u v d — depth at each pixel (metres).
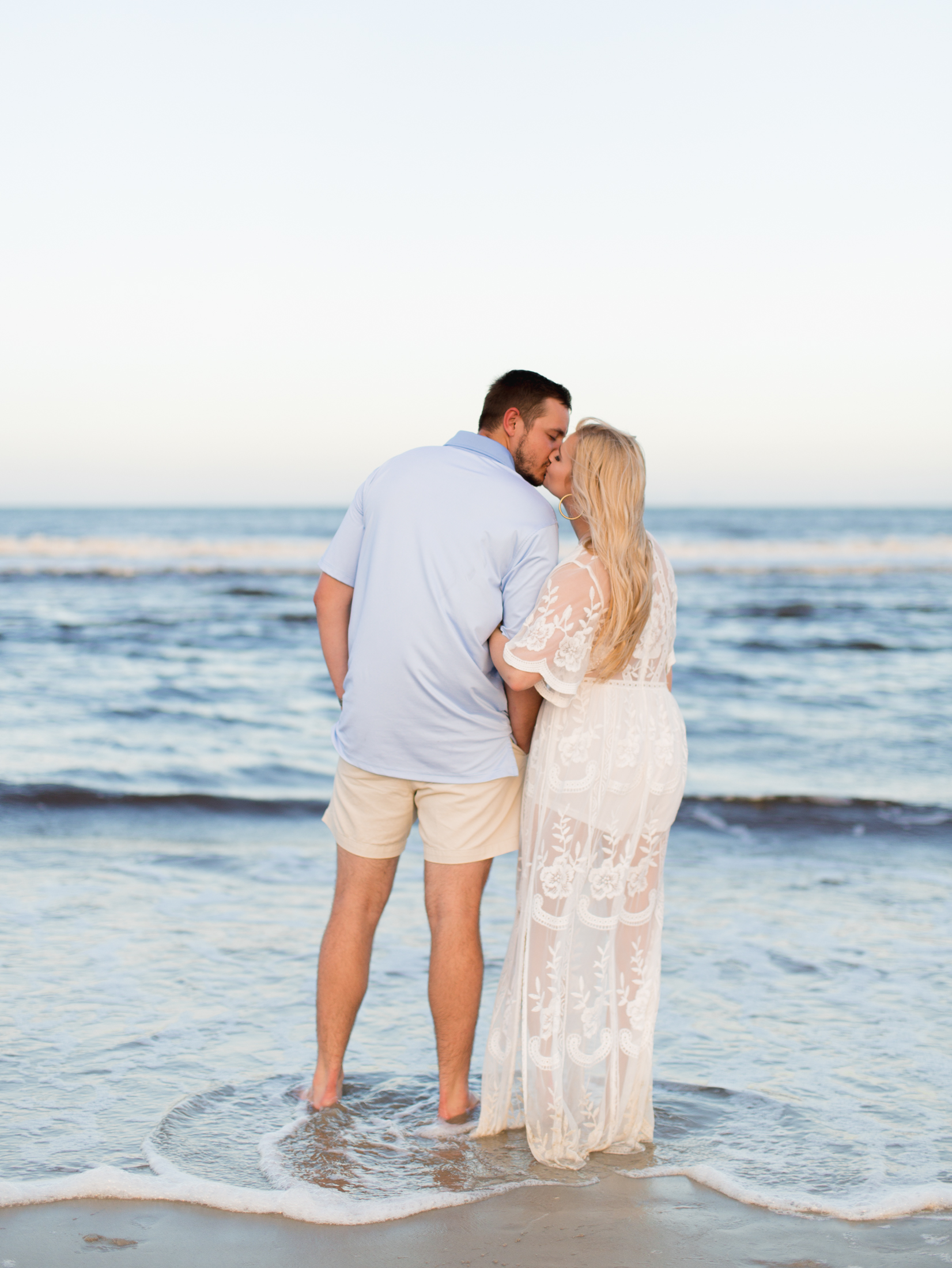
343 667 2.53
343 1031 2.46
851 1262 1.78
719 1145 2.26
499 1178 2.10
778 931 3.85
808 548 35.84
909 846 5.22
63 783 6.49
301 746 8.05
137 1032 2.83
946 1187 2.04
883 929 3.88
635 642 2.20
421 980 3.29
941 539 40.09
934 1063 2.70
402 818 2.45
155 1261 1.76
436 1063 2.70
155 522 63.16
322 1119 2.35
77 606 20.02
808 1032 2.92
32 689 10.67
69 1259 1.77
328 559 2.51
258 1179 2.06
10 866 4.57
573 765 2.22
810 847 5.20
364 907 2.47
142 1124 2.30
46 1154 2.15
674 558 33.19
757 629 17.89
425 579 2.30
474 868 2.39
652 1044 2.33
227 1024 2.91
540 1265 1.77
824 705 10.70
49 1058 2.65
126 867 4.56
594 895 2.24
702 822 5.67
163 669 12.38
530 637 2.16
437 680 2.31
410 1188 2.04
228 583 25.09
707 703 10.85
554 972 2.19
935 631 17.55
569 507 2.34
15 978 3.22
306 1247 1.82
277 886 4.30
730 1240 1.86
